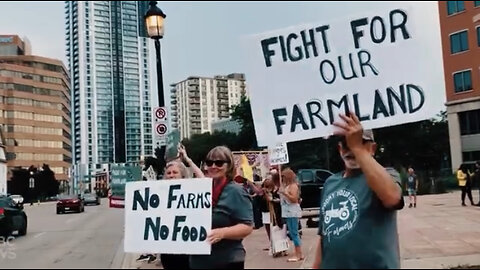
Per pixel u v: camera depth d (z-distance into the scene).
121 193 11.94
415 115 4.49
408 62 4.52
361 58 4.64
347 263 3.21
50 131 59.19
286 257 10.37
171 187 4.89
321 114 4.74
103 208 40.38
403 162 58.44
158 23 12.65
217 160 4.65
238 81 41.28
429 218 17.16
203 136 37.50
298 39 4.81
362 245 3.17
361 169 3.18
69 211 33.47
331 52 4.73
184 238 4.71
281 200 10.23
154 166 12.93
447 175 44.38
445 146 58.03
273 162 11.16
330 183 3.53
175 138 11.02
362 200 3.24
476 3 42.00
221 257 4.52
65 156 61.94
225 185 4.65
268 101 4.86
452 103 45.44
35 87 35.44
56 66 36.81
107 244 13.64
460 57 44.19
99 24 40.34
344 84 4.68
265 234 14.73
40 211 37.22
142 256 10.46
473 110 44.38
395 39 4.55
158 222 4.84
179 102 37.47
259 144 4.86
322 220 3.48
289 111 4.81
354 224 3.23
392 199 3.08
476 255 9.53
